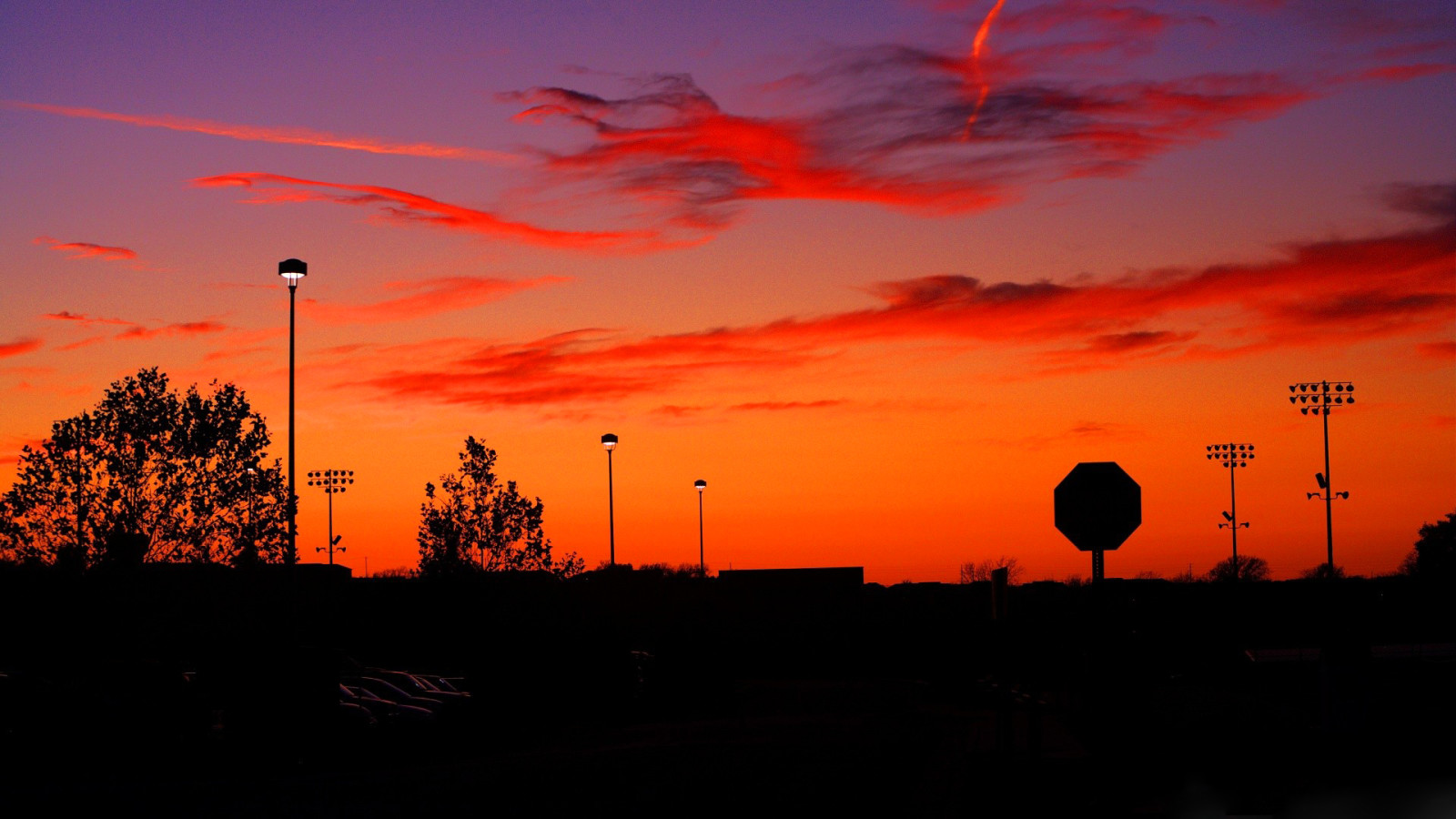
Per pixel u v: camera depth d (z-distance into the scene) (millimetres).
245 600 26703
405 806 15523
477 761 23156
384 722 28516
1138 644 16594
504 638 40125
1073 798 14930
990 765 18766
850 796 16391
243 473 26391
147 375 25953
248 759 23609
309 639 40094
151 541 25438
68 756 22594
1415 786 15641
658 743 27531
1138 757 15094
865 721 36031
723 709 44281
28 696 23016
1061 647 34531
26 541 24797
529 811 15031
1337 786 15625
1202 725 25156
